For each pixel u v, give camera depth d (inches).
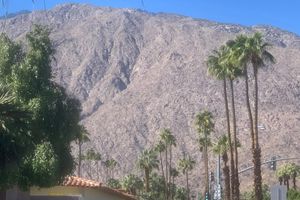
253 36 2487.7
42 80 1223.5
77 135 1274.6
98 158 5506.9
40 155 1182.3
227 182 3206.2
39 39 1248.8
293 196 3307.1
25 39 1264.8
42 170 1178.6
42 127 1190.3
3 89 1027.3
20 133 1007.0
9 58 1235.9
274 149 7755.9
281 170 4601.4
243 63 2498.8
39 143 1194.6
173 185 5211.6
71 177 1633.9
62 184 1521.9
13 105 981.2
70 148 1294.3
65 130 1227.2
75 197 1461.6
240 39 2512.3
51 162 1184.2
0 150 968.3
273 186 964.6
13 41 1264.8
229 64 2694.4
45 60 1237.1
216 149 3376.0
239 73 2743.6
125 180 4827.8
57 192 1593.3
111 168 6717.5
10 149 976.3
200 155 7815.0
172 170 5280.5
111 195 1764.3
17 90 1191.6
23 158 1056.2
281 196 958.4
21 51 1259.8
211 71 2842.0
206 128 3870.6
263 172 6456.7
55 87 1251.8
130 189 4781.0
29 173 1179.3
